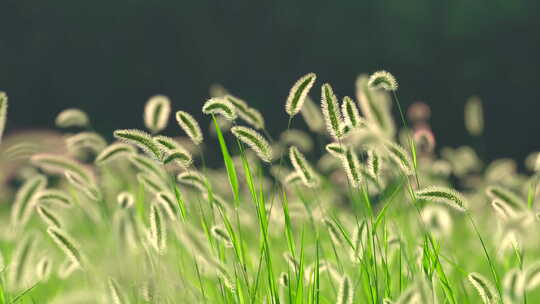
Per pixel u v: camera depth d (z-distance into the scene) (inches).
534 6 1568.7
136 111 1766.7
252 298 155.9
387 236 174.6
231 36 1753.2
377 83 163.3
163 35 1753.2
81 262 158.6
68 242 157.6
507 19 1577.3
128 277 156.7
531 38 1579.7
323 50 1691.7
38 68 1752.0
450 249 185.0
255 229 213.0
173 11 1740.9
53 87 1755.7
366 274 158.6
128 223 163.2
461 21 1587.1
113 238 166.4
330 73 1695.4
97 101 1765.5
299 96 166.9
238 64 1745.8
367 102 170.6
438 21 1612.9
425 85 1624.0
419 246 172.9
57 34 1755.7
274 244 209.0
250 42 1745.8
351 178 159.3
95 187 189.8
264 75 1733.5
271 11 1732.3
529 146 1593.3
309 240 217.9
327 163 276.7
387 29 1630.2
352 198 160.6
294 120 1553.9
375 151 164.9
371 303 155.7
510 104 1598.2
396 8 1619.1
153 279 147.1
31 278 183.0
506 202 160.1
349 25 1674.5
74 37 1754.4
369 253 159.8
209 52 1747.0
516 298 138.6
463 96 1604.3
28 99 1749.5
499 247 175.6
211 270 171.3
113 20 1747.0
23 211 191.3
